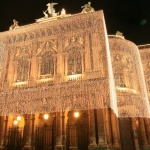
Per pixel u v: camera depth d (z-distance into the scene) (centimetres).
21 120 2922
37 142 2666
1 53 2823
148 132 3278
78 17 2642
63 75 2492
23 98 2397
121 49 3406
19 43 2853
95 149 2156
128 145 3094
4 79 2659
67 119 2712
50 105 2280
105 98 2081
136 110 2991
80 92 2222
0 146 2562
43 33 2822
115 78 3209
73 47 2628
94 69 2333
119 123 3222
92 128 2273
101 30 2439
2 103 2430
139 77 3231
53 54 2683
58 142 2444
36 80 2564
